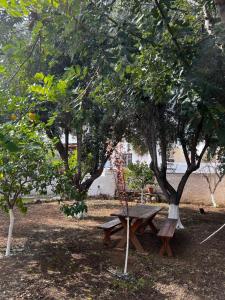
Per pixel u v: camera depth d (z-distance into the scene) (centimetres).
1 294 436
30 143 335
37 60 414
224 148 721
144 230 752
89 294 454
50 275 498
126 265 524
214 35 452
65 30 346
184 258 598
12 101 409
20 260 549
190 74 454
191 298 466
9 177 535
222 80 488
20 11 267
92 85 473
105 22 354
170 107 701
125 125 795
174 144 987
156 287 490
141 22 399
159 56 464
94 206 1083
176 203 806
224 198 1198
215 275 536
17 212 968
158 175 820
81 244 652
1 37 419
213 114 461
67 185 578
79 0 316
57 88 320
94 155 957
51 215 931
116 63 366
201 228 795
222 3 296
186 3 520
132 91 573
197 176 1241
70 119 716
